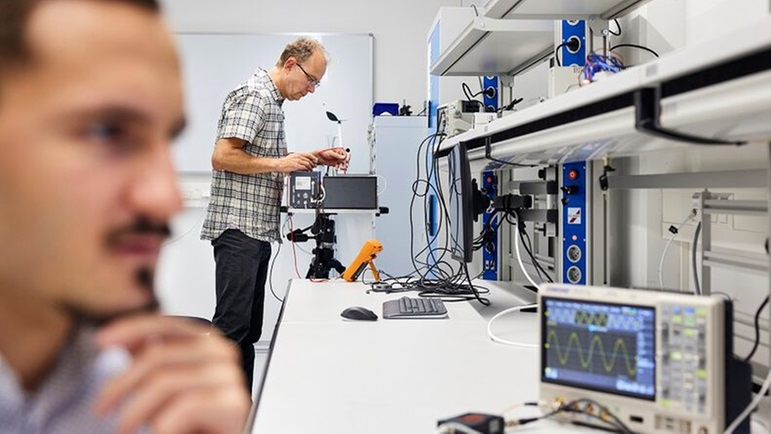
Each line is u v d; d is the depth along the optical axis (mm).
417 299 2012
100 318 278
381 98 4293
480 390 1135
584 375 921
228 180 2502
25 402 339
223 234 2492
